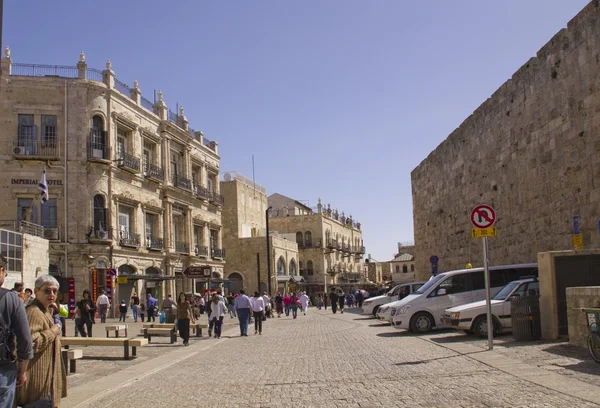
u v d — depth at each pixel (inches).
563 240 760.3
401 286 1272.1
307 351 655.1
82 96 1534.2
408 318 781.3
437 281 804.6
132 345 655.1
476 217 549.6
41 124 1509.6
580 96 708.7
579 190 716.0
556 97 770.2
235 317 1723.7
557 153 772.0
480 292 780.6
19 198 1491.1
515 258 928.9
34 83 1505.9
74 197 1502.2
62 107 1518.2
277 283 2755.9
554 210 783.7
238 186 2797.7
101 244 1526.8
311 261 3432.6
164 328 880.3
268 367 530.9
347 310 2012.8
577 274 568.7
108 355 705.6
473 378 394.3
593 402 302.2
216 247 2386.8
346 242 4052.7
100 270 1525.6
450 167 1315.2
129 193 1667.1
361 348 643.5
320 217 3447.3
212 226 2324.1
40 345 254.1
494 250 1028.5
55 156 1496.1
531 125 852.0
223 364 579.8
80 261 1492.4
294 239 3378.4
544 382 360.8
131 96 1743.4
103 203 1557.6
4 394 215.2
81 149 1519.4
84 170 1518.2
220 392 404.8
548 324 567.8
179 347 806.5
